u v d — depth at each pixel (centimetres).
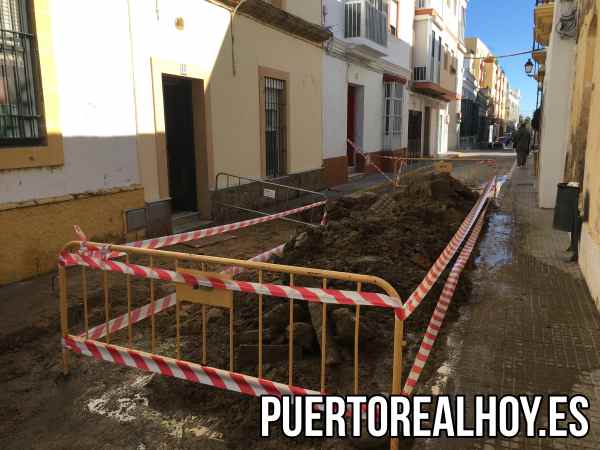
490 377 362
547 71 1061
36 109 590
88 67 650
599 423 311
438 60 2584
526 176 1677
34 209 586
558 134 985
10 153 554
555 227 684
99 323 478
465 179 1584
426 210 730
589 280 532
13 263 569
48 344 438
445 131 3212
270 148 1146
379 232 609
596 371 370
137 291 554
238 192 991
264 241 809
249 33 997
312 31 1236
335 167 1521
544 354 396
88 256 360
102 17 665
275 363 369
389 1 1870
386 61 1903
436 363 382
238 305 474
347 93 1582
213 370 317
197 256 321
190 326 443
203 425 318
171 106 904
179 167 920
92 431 317
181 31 809
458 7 3216
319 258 547
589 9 691
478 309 488
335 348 372
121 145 711
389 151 1984
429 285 346
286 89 1170
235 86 963
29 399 355
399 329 273
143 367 341
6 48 550
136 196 738
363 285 454
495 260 653
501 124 6931
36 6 571
